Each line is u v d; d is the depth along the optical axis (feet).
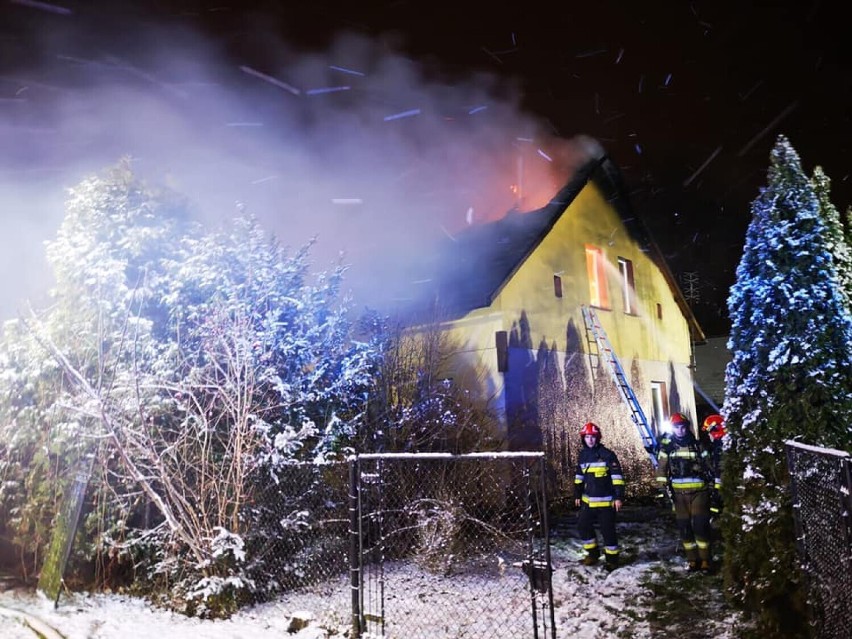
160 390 21.30
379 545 19.34
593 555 23.32
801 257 16.40
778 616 15.06
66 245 22.71
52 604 19.31
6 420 23.00
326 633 17.10
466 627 17.19
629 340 51.44
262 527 20.66
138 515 21.39
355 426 25.08
